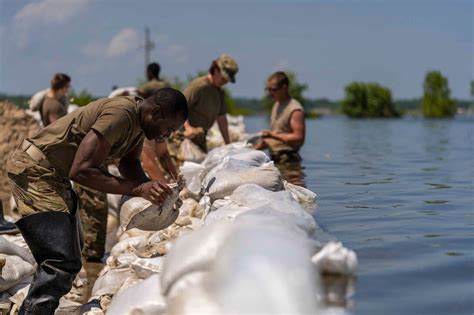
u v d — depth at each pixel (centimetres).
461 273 344
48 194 471
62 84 1084
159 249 523
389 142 1455
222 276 274
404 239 422
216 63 873
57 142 465
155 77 1160
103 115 446
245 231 301
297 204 448
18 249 552
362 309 291
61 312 524
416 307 295
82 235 504
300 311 258
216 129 1369
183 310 273
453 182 712
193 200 668
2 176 1159
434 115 6912
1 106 1193
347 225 466
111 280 528
